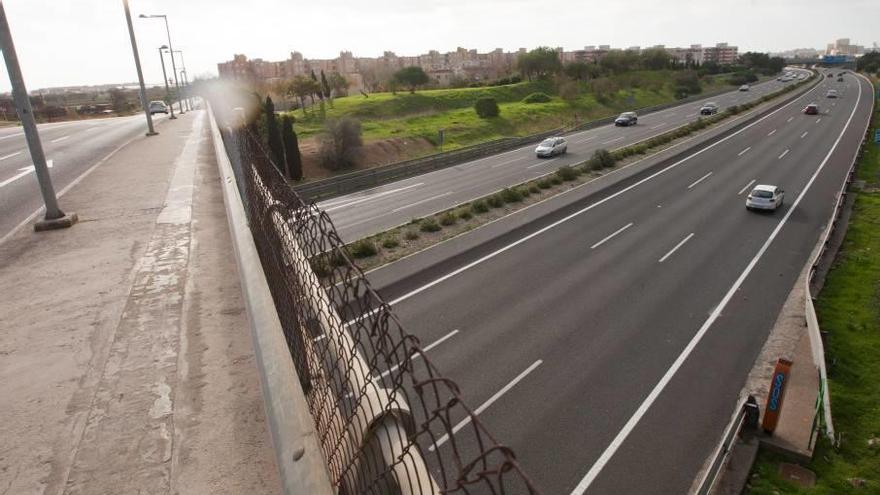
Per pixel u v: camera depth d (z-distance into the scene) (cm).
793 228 1911
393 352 157
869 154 3234
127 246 600
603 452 805
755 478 759
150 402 309
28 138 662
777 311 1269
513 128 5462
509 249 1716
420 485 140
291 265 289
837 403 930
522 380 984
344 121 3722
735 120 4931
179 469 255
